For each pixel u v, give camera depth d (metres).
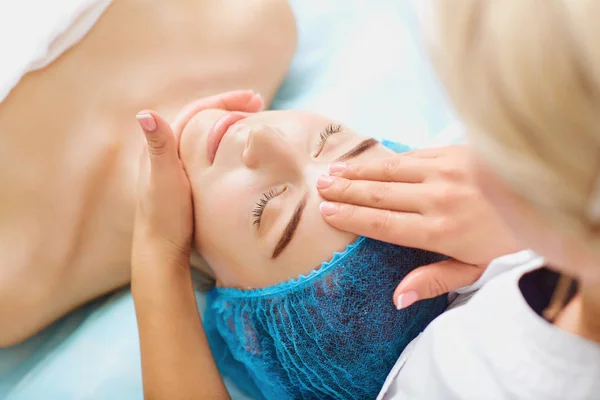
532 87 0.27
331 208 0.76
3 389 0.94
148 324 0.84
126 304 1.00
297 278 0.78
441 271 0.75
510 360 0.54
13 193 0.90
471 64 0.29
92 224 0.99
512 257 0.74
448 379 0.61
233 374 1.00
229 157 0.84
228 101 0.98
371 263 0.76
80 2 0.93
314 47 1.38
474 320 0.62
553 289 0.56
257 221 0.80
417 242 0.75
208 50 1.10
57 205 0.94
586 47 0.26
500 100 0.28
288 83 1.34
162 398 0.80
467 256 0.75
